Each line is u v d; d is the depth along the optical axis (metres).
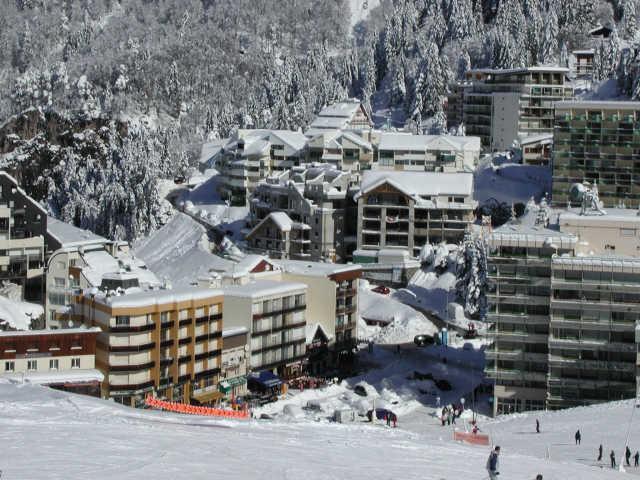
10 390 171.25
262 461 122.31
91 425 137.62
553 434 190.50
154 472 112.25
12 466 111.31
